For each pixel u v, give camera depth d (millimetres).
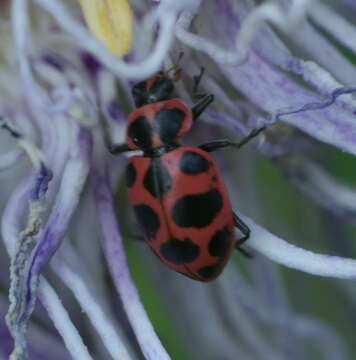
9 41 48
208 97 45
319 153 48
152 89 46
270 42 45
